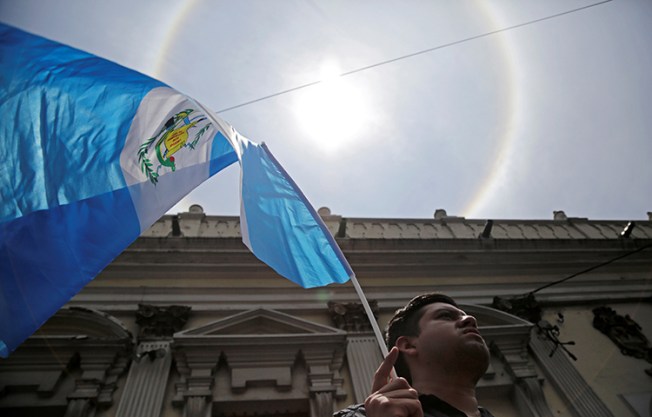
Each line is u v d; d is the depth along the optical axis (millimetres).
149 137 2973
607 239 11852
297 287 9539
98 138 2807
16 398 6875
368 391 7523
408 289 10047
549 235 12359
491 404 8031
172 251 9562
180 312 8430
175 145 3107
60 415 6828
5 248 2488
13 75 2572
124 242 2787
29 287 2508
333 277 2719
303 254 2791
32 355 7363
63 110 2715
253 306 8984
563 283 10867
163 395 7098
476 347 2236
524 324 9039
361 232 11273
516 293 10352
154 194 2949
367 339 8508
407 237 11406
